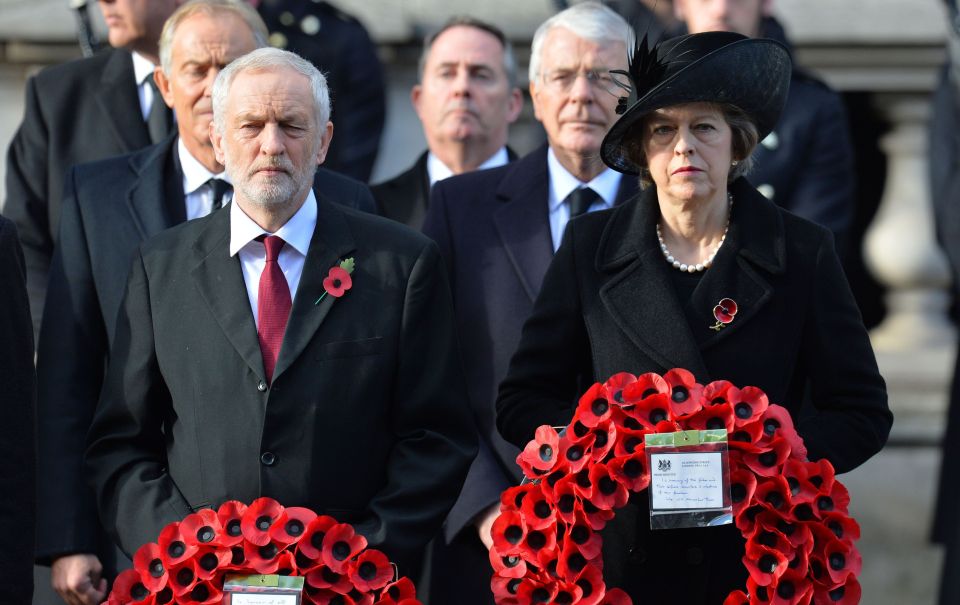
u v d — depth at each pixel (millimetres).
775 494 16938
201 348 17812
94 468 18234
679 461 16750
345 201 20844
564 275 18422
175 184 20797
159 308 18172
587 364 18531
